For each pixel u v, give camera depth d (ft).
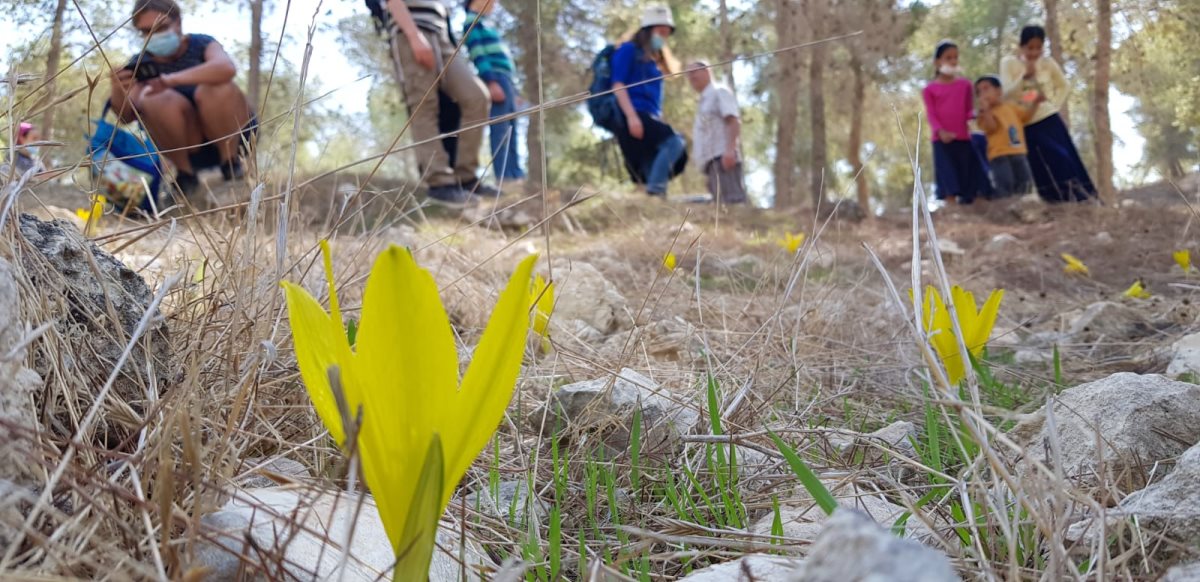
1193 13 26.66
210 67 14.43
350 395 2.02
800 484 4.37
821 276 13.60
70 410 3.13
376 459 2.03
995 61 48.11
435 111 19.08
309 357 2.11
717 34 53.47
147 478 2.85
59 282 3.70
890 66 41.73
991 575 2.71
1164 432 4.37
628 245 16.69
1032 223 24.93
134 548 2.61
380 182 19.22
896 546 1.35
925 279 13.75
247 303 4.60
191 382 3.20
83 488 2.70
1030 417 2.68
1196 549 2.98
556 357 6.45
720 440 4.30
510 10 41.27
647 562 3.10
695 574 3.01
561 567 3.40
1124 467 4.18
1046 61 27.40
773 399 6.38
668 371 6.80
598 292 9.83
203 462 3.30
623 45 24.70
